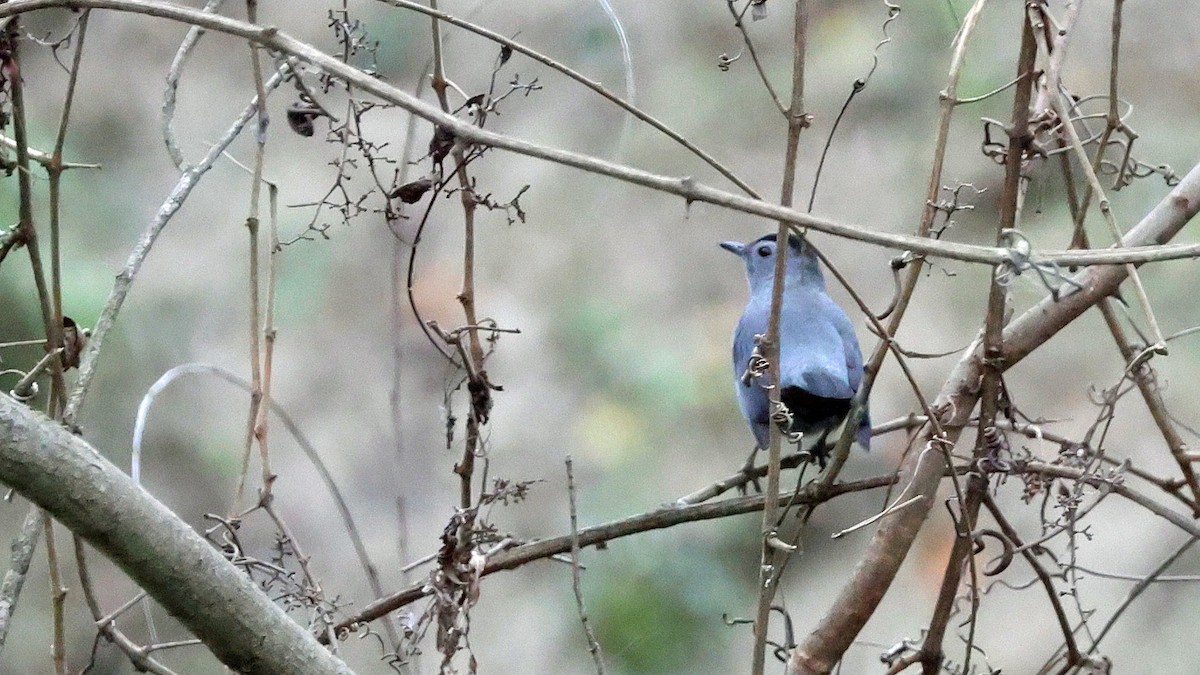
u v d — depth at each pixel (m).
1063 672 5.63
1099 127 12.61
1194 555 11.07
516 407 13.08
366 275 13.74
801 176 13.82
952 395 5.64
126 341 12.80
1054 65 4.95
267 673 4.03
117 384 12.59
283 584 5.50
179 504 12.37
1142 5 14.05
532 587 11.84
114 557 3.86
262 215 13.73
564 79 13.69
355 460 12.84
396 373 6.05
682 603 11.20
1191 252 4.20
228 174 13.97
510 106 13.80
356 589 11.95
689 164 14.04
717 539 11.55
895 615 11.18
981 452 5.42
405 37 13.41
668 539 11.56
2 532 11.01
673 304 13.69
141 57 14.35
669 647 11.05
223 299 13.57
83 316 10.42
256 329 5.44
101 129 13.82
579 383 13.24
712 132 14.24
